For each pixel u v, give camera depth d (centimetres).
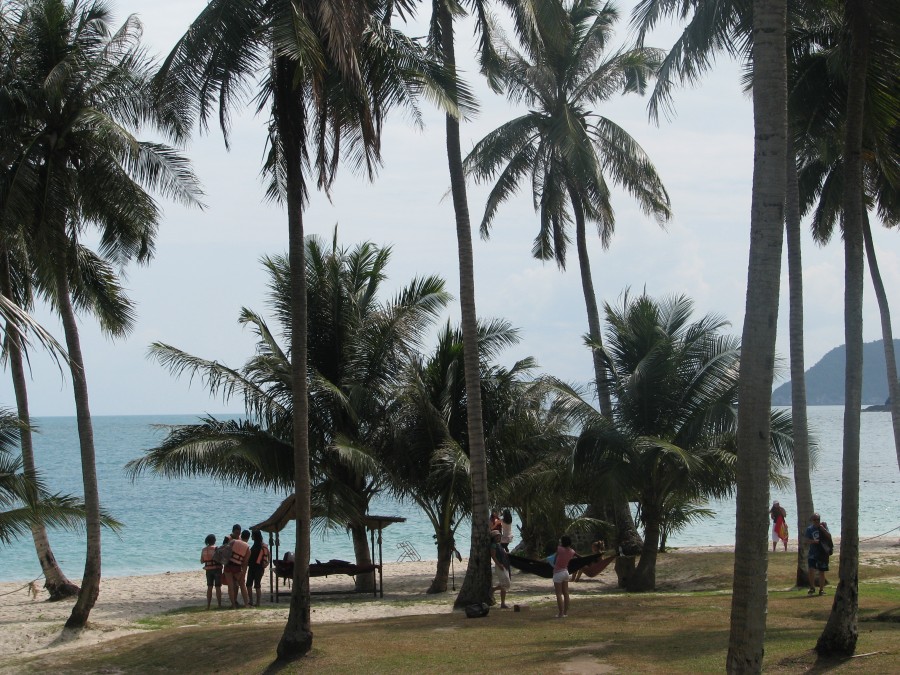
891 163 1641
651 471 2444
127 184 1933
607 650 1372
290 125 1472
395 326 2595
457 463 2302
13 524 1689
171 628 1909
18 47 1792
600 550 2570
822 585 1920
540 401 2570
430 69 1547
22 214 1800
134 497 6900
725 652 1308
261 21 1418
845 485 1264
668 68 1652
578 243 3106
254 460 2398
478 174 3000
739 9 1554
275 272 2638
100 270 2262
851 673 1131
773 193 975
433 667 1334
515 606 1864
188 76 1441
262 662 1459
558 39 2050
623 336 2598
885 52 1354
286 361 2544
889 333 3022
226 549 2270
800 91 1778
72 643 1836
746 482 959
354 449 2322
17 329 827
